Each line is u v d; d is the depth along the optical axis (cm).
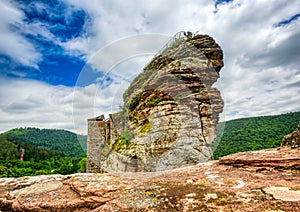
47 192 386
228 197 251
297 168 335
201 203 247
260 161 377
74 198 348
